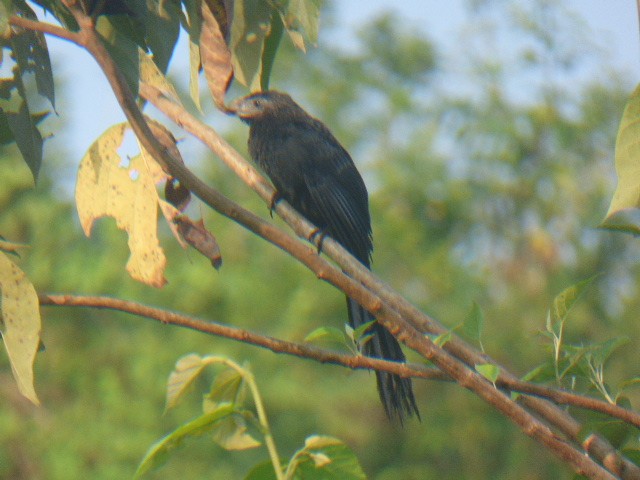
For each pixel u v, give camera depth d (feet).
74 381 63.72
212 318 62.90
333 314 63.00
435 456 65.41
